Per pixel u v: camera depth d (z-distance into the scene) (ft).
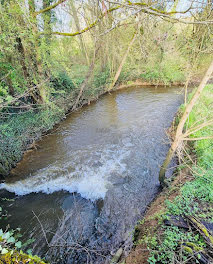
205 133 17.20
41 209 13.76
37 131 22.86
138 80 49.24
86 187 15.67
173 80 44.60
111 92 43.70
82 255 10.30
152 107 33.14
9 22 15.88
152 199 13.66
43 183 16.35
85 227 12.08
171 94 39.37
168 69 43.19
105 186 15.62
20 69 20.44
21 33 15.81
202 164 13.50
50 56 21.81
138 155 19.52
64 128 26.14
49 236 11.48
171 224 8.93
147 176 16.34
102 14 14.65
